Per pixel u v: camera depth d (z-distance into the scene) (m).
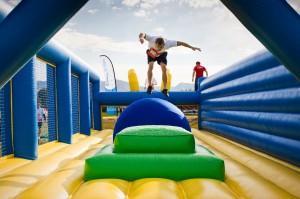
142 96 8.24
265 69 4.02
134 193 2.27
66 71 5.45
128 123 4.11
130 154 2.79
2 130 3.72
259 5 1.29
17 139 3.79
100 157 2.71
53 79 5.44
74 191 2.45
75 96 7.21
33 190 2.30
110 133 7.88
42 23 1.41
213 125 6.80
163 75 4.74
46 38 1.51
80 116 7.27
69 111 5.45
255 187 2.42
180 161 2.70
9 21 1.40
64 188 2.39
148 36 4.59
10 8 3.21
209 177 2.66
